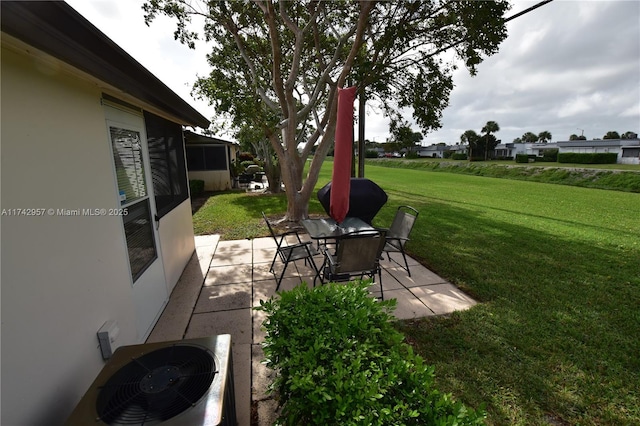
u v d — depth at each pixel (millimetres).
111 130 2281
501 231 6496
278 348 1616
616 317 3031
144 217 2875
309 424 1242
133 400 1123
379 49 5895
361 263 3242
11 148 1241
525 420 1860
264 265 4426
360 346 1514
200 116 4215
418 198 11969
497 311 3123
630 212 9297
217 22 7137
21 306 1236
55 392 1421
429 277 4020
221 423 1070
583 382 2166
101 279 1942
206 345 1461
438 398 1299
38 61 1421
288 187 6992
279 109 7258
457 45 5934
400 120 8508
